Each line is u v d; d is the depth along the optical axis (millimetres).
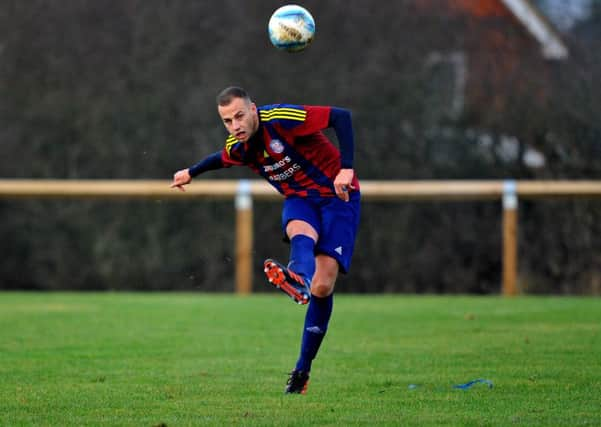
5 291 57594
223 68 60031
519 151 57656
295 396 20516
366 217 55969
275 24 22984
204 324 33750
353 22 59406
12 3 61625
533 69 58594
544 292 54969
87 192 47812
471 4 59812
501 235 55375
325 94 59031
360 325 33219
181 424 17516
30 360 25625
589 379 22188
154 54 60719
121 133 60156
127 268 57906
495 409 18875
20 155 60625
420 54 59156
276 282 19578
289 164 21891
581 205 54406
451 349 27281
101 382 22297
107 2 61500
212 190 47656
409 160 58000
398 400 19938
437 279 55719
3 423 17766
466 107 58500
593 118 57188
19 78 61156
